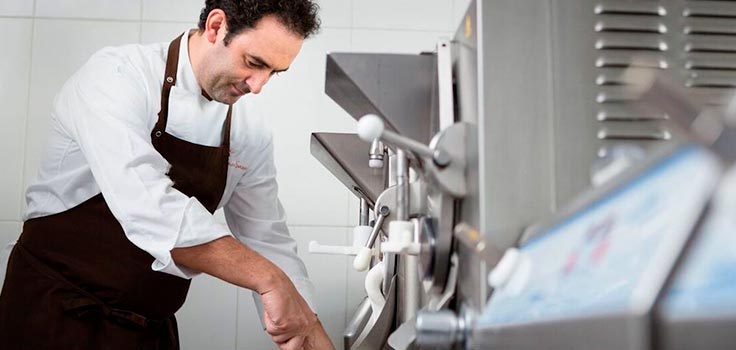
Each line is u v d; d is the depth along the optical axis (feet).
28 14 7.86
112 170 4.82
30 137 7.70
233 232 6.65
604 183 1.81
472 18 2.75
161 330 5.97
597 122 2.57
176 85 5.70
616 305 1.30
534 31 2.62
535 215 2.51
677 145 1.43
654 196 1.45
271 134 6.49
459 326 2.47
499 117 2.56
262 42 5.18
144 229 4.74
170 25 7.97
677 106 1.36
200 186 5.94
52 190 5.61
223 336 7.63
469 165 2.68
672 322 1.18
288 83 7.98
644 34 2.62
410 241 3.14
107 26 7.91
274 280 4.78
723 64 2.61
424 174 3.01
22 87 7.76
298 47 5.35
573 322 1.47
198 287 7.68
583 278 1.59
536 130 2.56
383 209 4.24
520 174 2.53
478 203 2.55
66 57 7.84
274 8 5.13
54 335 5.43
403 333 3.20
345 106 3.61
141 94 5.42
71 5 7.91
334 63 3.24
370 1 8.18
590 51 2.61
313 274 7.80
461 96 2.92
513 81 2.58
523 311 1.85
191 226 4.74
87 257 5.53
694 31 2.63
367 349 4.57
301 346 4.95
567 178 2.53
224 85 5.52
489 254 2.39
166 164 5.12
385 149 5.02
